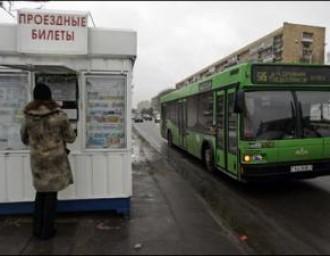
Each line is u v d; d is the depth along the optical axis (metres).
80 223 5.66
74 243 4.89
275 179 7.59
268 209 6.77
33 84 5.93
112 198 6.00
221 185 8.84
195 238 5.10
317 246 4.94
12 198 5.91
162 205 6.82
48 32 5.70
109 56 5.94
